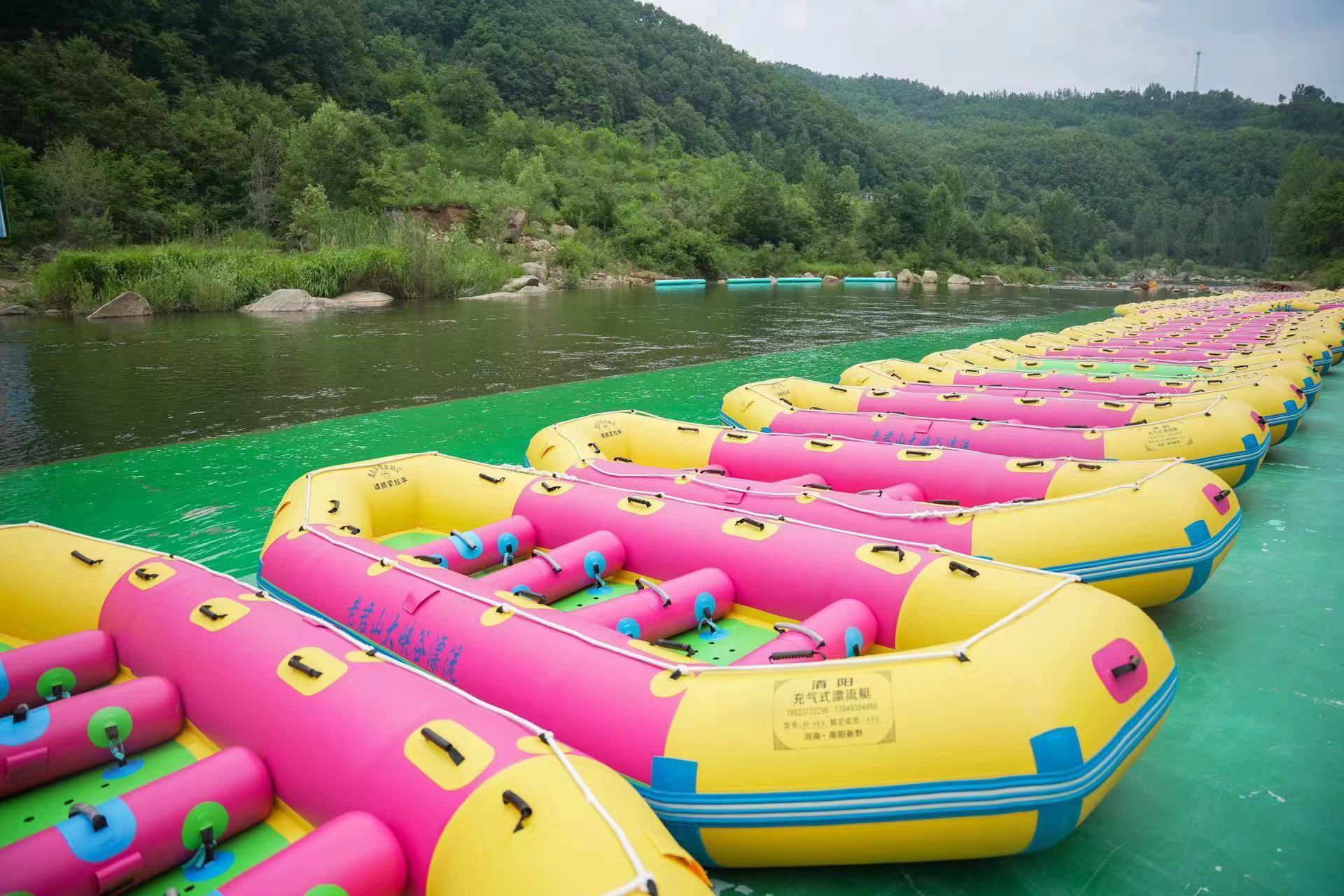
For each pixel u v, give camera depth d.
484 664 3.85
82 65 44.03
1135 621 3.56
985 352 13.73
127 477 8.79
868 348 19.28
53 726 3.54
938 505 5.60
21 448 9.93
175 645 4.01
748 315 28.08
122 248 34.62
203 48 57.53
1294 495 7.93
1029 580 4.02
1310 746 4.04
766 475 7.57
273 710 3.43
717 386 14.08
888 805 2.94
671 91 112.19
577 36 105.88
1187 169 141.88
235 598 4.12
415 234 34.62
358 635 4.51
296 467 9.16
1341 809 3.58
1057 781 2.90
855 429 8.62
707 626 4.87
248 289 28.41
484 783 2.71
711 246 50.31
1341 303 25.11
